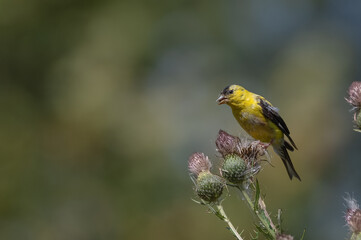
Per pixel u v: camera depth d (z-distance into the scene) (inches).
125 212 572.4
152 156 581.9
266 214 214.5
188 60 670.5
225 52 695.1
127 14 641.0
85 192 588.1
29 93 639.8
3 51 639.8
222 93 348.5
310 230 550.6
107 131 594.9
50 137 607.5
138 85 626.5
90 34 634.8
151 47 638.5
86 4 656.4
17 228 587.8
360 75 721.0
